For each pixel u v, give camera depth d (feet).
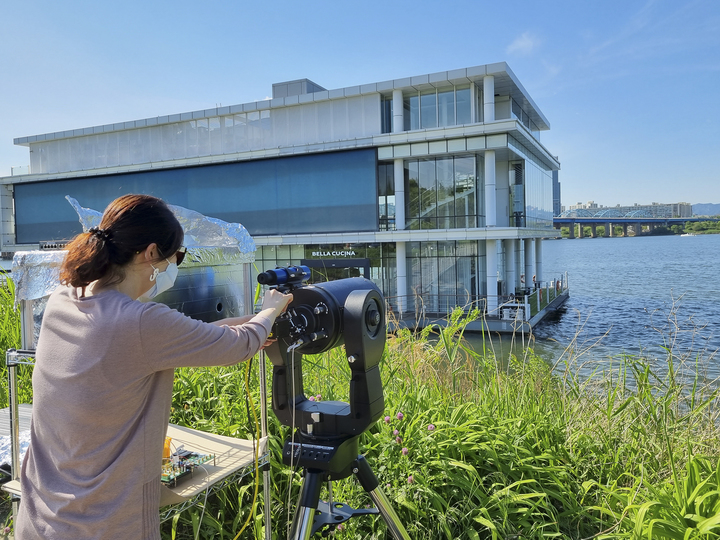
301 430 5.89
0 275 14.24
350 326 5.37
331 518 6.25
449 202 71.15
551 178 108.99
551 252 398.83
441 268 72.13
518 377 12.50
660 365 12.25
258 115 80.69
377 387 5.72
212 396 11.27
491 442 8.73
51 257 6.19
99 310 4.34
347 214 74.64
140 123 87.76
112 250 4.48
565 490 8.41
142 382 4.41
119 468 4.24
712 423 9.86
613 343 34.81
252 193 80.59
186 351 4.39
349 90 73.26
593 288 113.09
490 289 68.23
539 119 94.53
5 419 8.71
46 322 4.60
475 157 69.62
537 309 67.00
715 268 172.96
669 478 8.60
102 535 4.14
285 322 5.54
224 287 8.02
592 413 10.81
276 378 5.92
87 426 4.21
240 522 8.23
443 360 13.99
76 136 93.76
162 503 5.27
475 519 7.35
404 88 71.00
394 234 70.03
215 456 6.59
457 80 68.44
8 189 103.86
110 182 91.25
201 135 85.05
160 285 5.08
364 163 73.41
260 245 79.77
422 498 8.14
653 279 134.10
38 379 4.50
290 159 77.97
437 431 8.74
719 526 6.36
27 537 4.36
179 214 7.75
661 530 6.40
